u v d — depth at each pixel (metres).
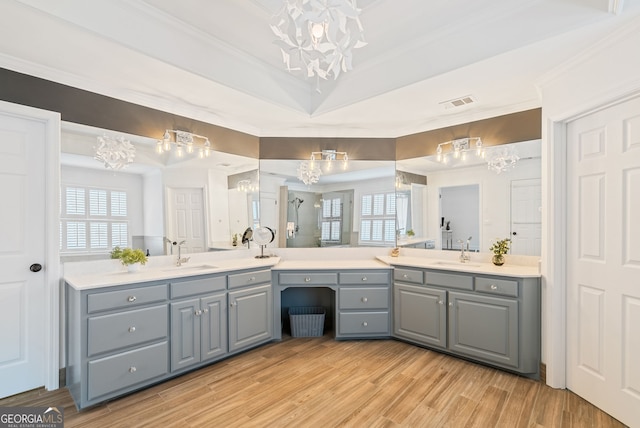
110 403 2.10
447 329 2.83
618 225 1.93
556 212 2.30
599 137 2.05
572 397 2.18
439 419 1.95
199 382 2.39
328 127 3.66
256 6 2.00
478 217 3.13
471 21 2.13
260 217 3.67
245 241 3.54
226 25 2.22
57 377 2.28
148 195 2.81
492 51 2.05
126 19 1.95
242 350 2.88
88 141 2.46
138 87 2.56
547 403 2.11
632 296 1.85
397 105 2.94
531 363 2.42
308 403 2.12
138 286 2.23
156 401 2.13
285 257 3.73
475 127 3.16
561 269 2.30
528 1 1.91
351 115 3.22
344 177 3.76
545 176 2.37
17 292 2.19
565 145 2.29
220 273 2.71
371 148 3.75
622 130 1.90
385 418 1.96
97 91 2.49
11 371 2.16
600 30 1.76
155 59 2.11
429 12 2.07
